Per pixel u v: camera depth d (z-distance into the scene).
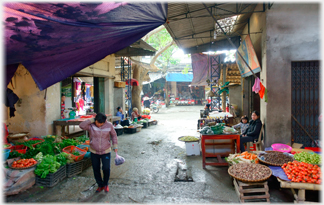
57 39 3.30
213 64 11.71
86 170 4.81
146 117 12.80
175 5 5.32
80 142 6.01
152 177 4.39
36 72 4.12
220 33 8.20
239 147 4.75
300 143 5.00
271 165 3.73
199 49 9.70
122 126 9.55
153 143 7.47
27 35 3.00
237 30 8.18
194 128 10.77
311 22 4.73
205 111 10.35
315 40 4.73
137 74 15.23
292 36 4.82
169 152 6.29
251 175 3.29
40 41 3.24
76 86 13.02
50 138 5.61
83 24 3.08
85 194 3.67
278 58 4.88
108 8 2.81
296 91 4.97
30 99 6.35
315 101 4.92
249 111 8.59
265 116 5.05
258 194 3.47
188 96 31.59
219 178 4.27
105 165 3.70
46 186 3.94
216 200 3.40
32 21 2.70
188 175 4.45
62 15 2.75
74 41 3.51
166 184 4.03
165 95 28.34
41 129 6.34
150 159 5.62
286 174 3.26
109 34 3.63
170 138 8.33
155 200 3.46
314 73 4.89
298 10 4.77
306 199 3.35
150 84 27.53
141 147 6.93
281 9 4.82
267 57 4.92
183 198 3.49
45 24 2.82
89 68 8.20
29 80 6.32
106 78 9.77
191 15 6.09
